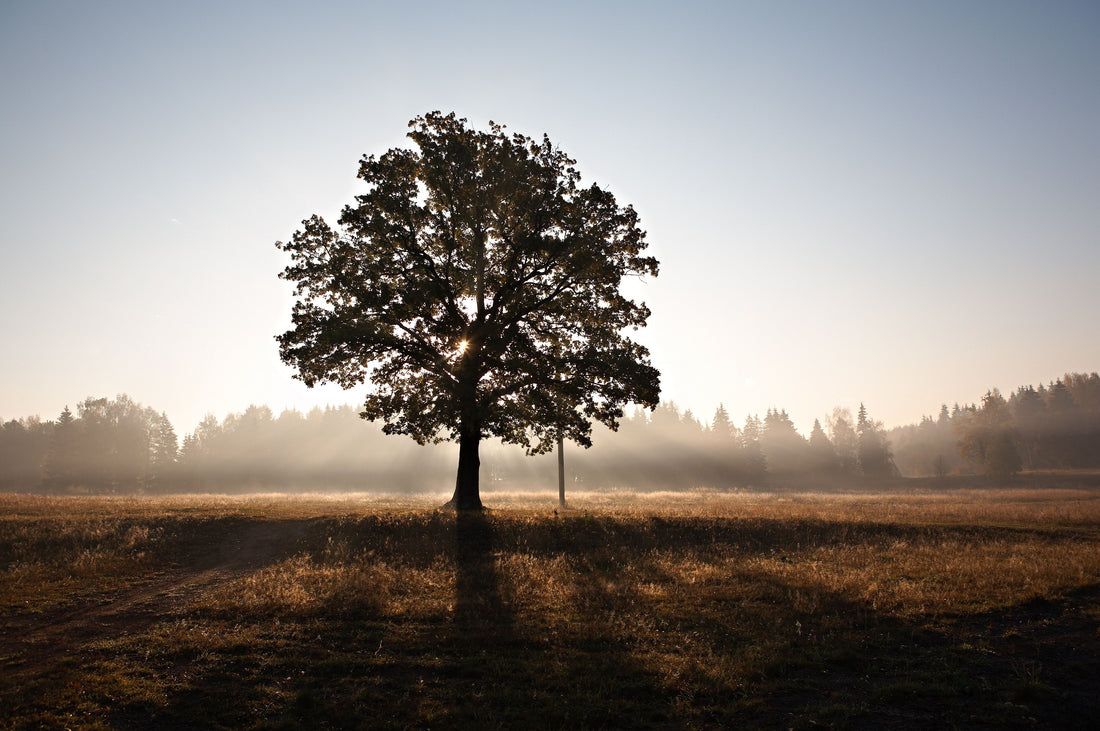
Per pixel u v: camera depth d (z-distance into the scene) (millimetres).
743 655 9055
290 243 22578
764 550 17734
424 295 21578
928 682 8078
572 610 11422
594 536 18922
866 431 129500
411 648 9453
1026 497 48750
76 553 15469
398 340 22516
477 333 22500
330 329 20516
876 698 7629
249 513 21625
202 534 18328
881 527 20672
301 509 24000
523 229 22969
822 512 25156
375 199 22266
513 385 22859
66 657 8953
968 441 101625
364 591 12461
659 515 22359
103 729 6812
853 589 12508
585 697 7703
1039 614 10734
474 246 23547
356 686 8078
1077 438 141750
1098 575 12961
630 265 24109
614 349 22672
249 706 7414
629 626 10461
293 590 12492
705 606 11711
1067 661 8641
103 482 87188
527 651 9375
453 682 8250
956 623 10328
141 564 15016
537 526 19500
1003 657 8898
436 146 22969
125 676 8281
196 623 10578
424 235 23422
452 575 14180
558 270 23562
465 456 24391
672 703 7625
